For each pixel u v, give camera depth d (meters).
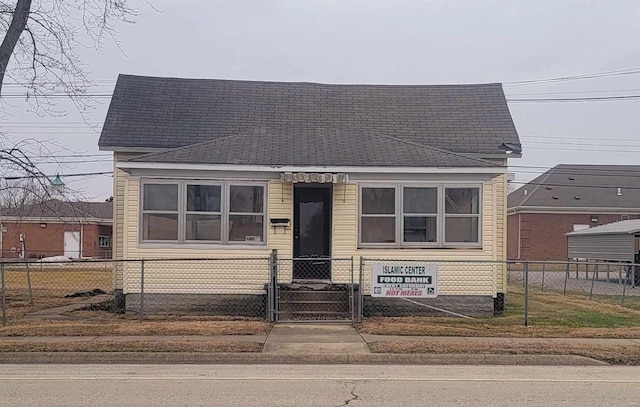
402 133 20.14
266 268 16.86
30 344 12.10
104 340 12.62
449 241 17.08
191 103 21.05
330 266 17.38
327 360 11.54
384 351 11.88
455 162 16.95
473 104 21.66
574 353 11.85
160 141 19.19
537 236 53.09
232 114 20.77
